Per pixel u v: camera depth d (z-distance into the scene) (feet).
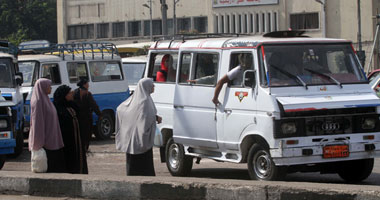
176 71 42.29
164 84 43.27
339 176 41.47
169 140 43.21
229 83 37.29
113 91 73.56
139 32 254.27
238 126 36.24
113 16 259.19
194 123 39.96
